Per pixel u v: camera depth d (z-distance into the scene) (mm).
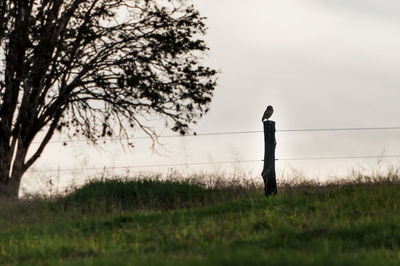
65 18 52375
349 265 14852
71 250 22828
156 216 31422
